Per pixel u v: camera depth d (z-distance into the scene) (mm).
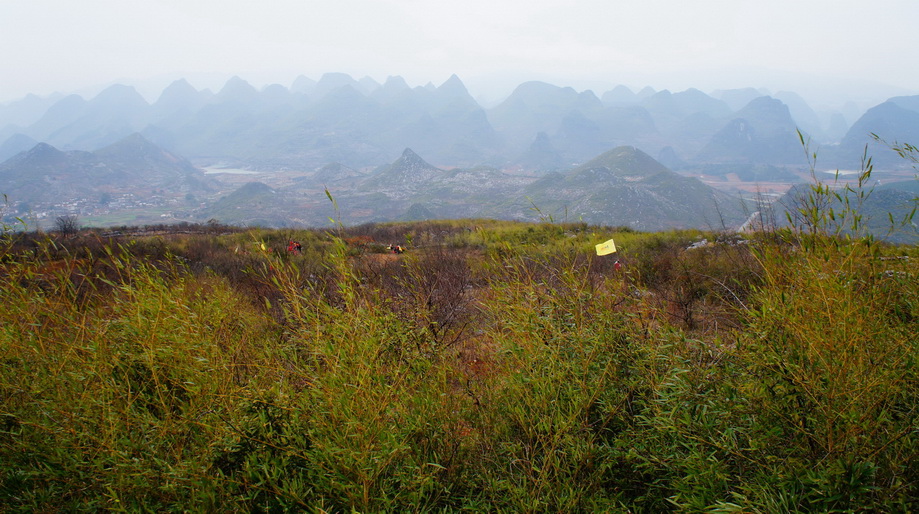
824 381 1788
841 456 1617
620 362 2652
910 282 2094
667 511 2033
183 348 2141
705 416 1965
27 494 1772
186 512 1677
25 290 2303
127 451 1778
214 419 1968
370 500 1863
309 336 2537
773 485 1713
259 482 1805
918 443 1643
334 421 1935
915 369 1751
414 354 2660
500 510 1977
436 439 2309
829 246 1952
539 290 2902
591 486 2111
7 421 2023
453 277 4836
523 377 2475
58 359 2088
